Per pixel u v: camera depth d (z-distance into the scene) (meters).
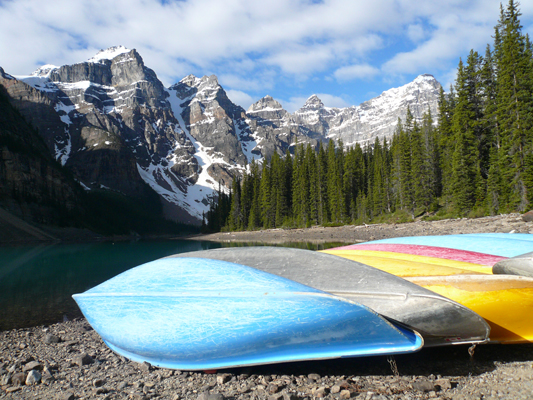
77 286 12.31
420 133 45.41
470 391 3.02
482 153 35.00
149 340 3.91
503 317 3.64
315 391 3.19
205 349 3.62
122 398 3.42
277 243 32.75
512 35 30.02
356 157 67.56
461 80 35.78
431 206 41.09
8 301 9.84
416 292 3.27
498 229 20.47
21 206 83.88
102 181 193.38
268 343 3.40
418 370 3.51
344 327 3.17
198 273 4.10
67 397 3.46
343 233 40.00
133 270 4.79
